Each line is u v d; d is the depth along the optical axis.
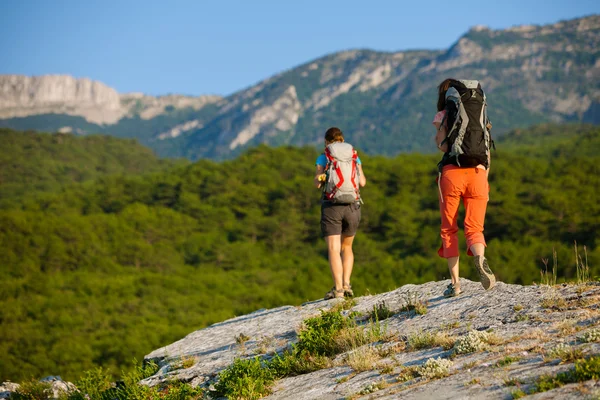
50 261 88.31
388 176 127.69
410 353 4.42
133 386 5.59
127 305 65.81
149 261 93.44
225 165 158.75
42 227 98.44
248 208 126.25
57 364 50.56
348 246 7.36
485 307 4.95
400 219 99.69
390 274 67.62
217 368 5.68
